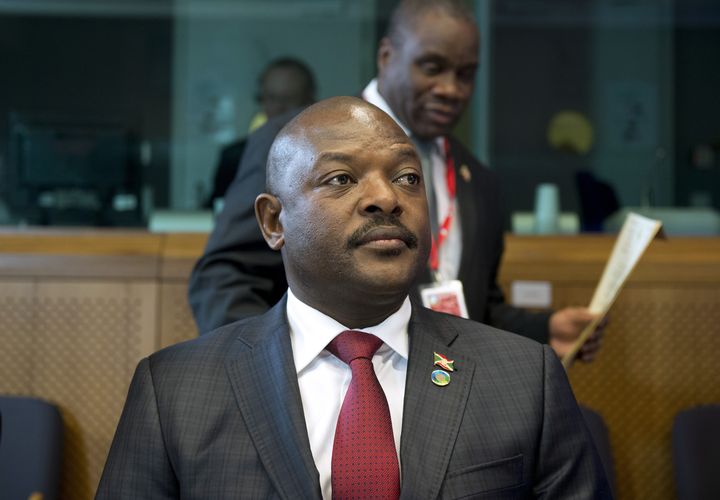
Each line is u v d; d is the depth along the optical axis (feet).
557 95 27.68
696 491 10.76
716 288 11.51
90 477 11.18
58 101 26.84
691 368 11.46
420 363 5.91
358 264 5.56
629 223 9.15
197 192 24.23
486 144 27.30
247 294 8.63
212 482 5.59
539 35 27.71
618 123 27.61
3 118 26.30
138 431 5.79
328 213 5.61
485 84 27.61
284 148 5.94
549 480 5.78
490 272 9.89
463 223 9.36
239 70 27.12
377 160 5.70
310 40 27.27
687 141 27.58
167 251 11.46
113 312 11.34
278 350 5.90
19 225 16.93
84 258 11.37
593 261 11.64
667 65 27.63
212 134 26.53
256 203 6.15
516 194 26.91
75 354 11.30
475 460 5.59
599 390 11.47
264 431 5.65
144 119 26.76
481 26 27.86
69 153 17.26
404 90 9.27
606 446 10.38
